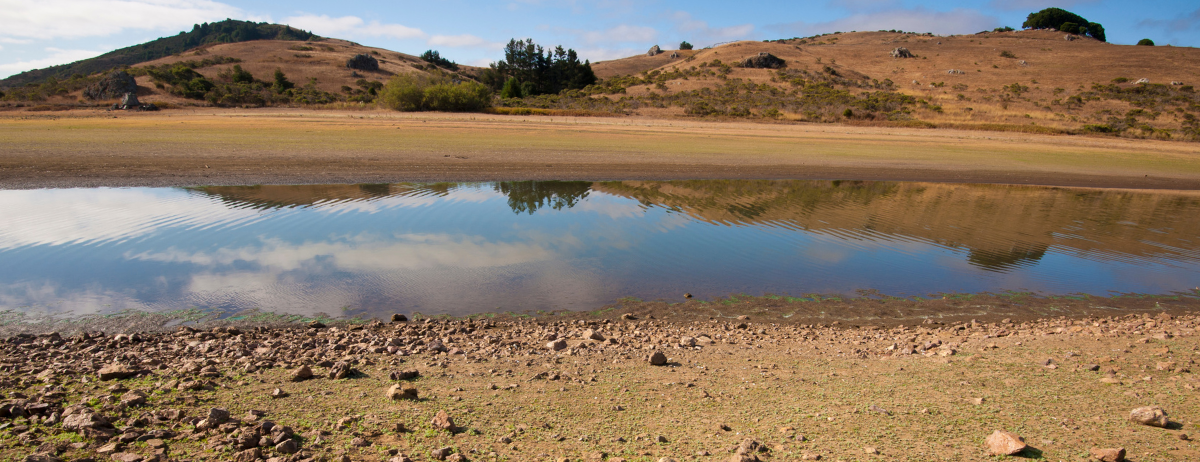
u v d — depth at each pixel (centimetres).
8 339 694
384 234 1338
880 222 1593
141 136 3322
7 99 8012
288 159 2534
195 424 371
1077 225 1641
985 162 3291
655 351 600
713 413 434
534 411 432
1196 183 2831
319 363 559
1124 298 1002
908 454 344
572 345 683
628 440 377
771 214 1681
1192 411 407
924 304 952
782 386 503
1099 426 384
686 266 1132
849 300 966
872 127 5691
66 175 2039
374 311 857
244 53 14962
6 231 1289
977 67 10288
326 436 361
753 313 894
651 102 7762
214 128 3984
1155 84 8206
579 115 6456
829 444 363
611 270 1092
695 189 2183
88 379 462
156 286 941
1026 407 426
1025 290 1034
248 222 1433
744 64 10556
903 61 11300
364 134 3734
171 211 1540
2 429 342
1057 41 13062
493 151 3034
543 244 1277
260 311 845
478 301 912
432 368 554
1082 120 6438
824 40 15462
